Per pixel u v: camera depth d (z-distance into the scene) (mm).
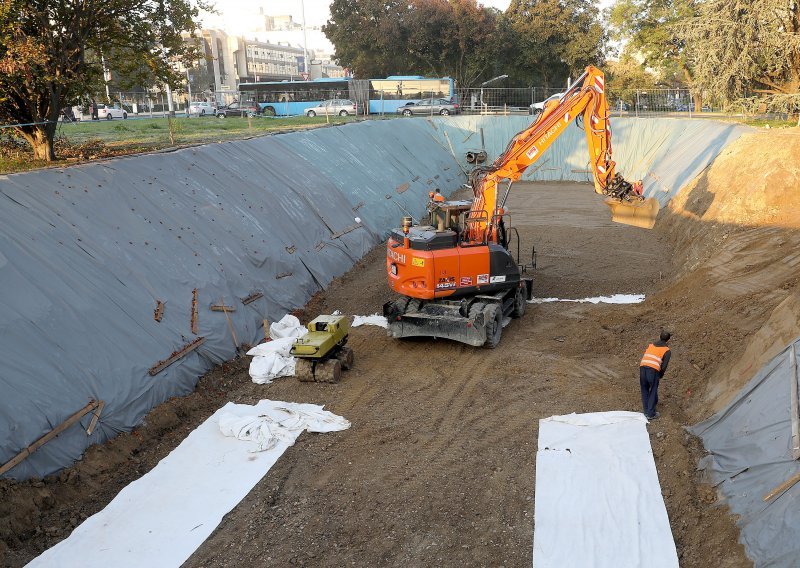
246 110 48812
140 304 12711
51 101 18047
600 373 12969
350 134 30375
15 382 9641
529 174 40469
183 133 29844
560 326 15648
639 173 35656
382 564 7980
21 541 8445
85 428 10148
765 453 8430
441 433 11031
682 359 12961
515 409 11711
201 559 8172
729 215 18375
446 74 61031
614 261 21000
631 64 53938
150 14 19734
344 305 17703
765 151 19078
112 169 15570
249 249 16812
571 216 28781
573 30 56844
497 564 7895
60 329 10867
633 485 9203
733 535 7730
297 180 22125
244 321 14859
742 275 15273
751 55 28578
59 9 17453
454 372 13406
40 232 12258
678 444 10000
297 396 12602
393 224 26312
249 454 10508
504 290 15039
